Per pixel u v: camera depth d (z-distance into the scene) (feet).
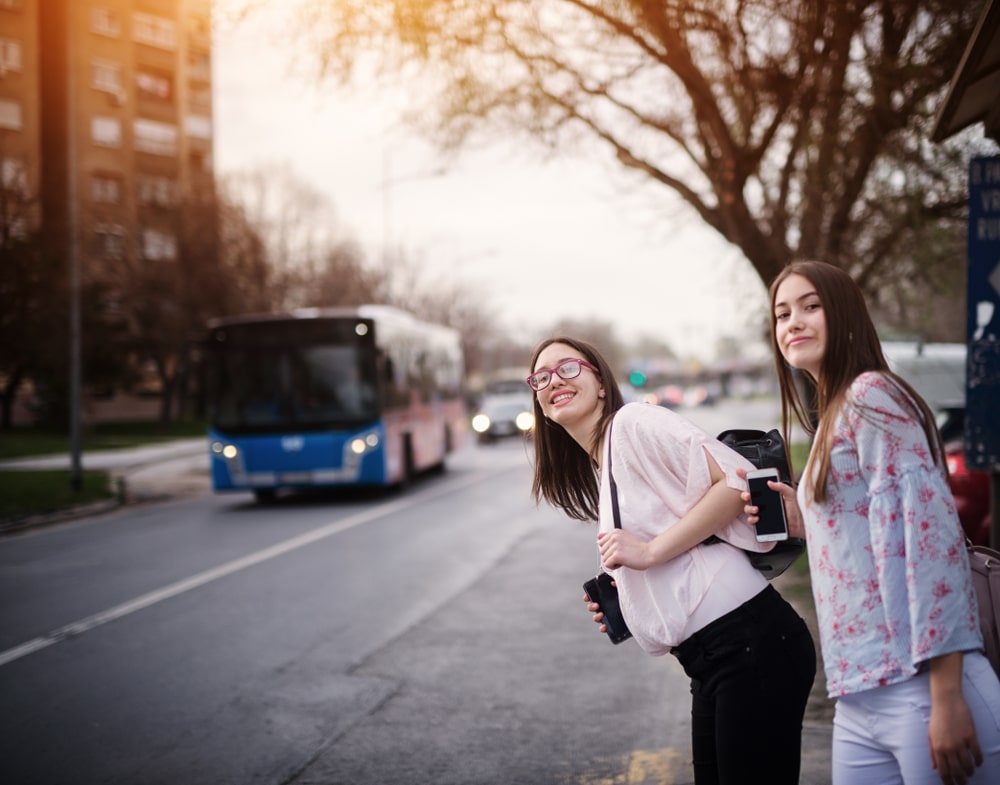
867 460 6.61
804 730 15.35
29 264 110.63
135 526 47.57
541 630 23.27
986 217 18.17
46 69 176.96
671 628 7.89
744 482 7.82
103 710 17.69
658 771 14.01
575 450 9.61
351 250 174.40
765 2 25.08
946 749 6.16
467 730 16.16
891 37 26.25
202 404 188.34
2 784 14.12
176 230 148.66
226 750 15.39
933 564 6.29
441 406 75.05
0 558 37.93
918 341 37.58
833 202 29.78
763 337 38.19
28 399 155.33
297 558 35.06
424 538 39.50
